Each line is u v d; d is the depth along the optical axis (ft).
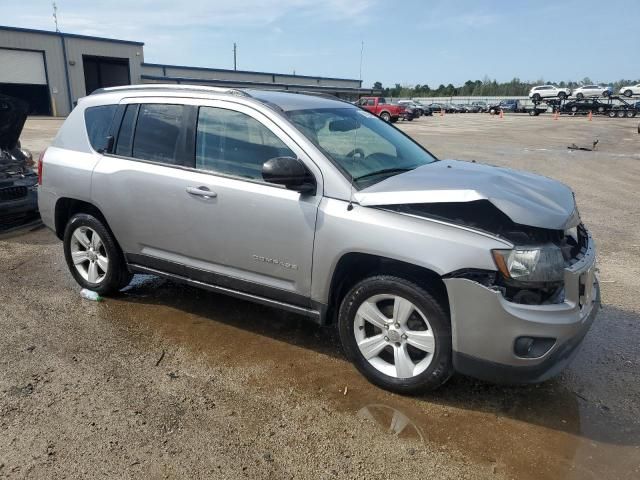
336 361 12.23
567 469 8.89
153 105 13.78
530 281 9.40
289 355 12.45
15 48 119.44
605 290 17.02
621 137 85.66
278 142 11.69
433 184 10.46
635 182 39.60
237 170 12.18
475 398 10.88
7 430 9.55
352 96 214.90
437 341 10.18
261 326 13.92
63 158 15.20
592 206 30.25
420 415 10.26
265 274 12.00
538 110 181.88
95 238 15.15
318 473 8.69
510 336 9.44
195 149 12.85
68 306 14.96
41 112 127.44
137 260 14.28
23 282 16.78
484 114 213.87
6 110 22.06
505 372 9.71
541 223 9.55
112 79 144.56
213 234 12.46
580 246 11.13
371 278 10.75
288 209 11.27
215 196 12.21
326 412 10.28
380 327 10.91
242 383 11.22
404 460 9.03
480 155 55.47
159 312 14.64
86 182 14.49
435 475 8.71
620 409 10.64
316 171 11.14
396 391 10.88
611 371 12.10
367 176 11.45
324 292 11.22
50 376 11.31
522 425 10.05
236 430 9.70
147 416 10.02
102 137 14.60
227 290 12.84
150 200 13.34
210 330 13.62
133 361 12.00
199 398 10.64
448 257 9.62
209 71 169.27
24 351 12.35
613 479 8.67
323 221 10.85
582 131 99.50
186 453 9.07
